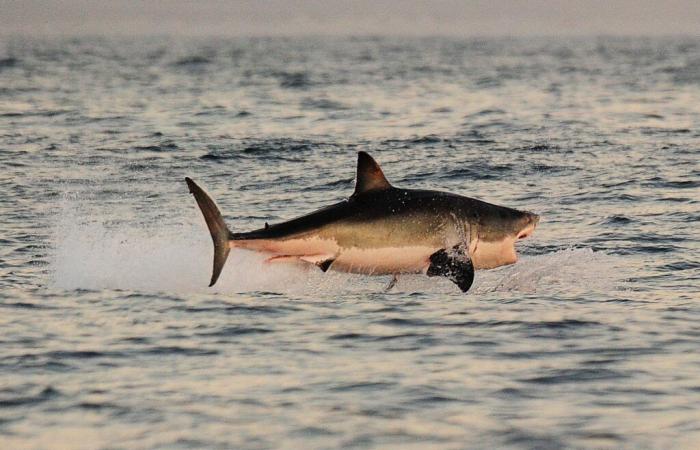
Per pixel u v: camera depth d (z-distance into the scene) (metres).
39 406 38.34
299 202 86.19
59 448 34.78
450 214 56.78
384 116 156.00
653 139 127.94
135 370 42.28
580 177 98.31
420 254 56.34
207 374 41.78
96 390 39.94
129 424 36.69
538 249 67.25
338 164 107.56
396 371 42.12
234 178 98.88
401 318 50.12
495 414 37.53
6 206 82.94
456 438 35.47
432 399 38.97
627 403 38.56
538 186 93.75
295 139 127.31
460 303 53.22
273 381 40.97
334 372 42.03
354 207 55.75
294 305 52.75
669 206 82.31
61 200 86.12
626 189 90.81
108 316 50.38
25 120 149.00
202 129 138.88
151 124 144.88
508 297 54.53
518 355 44.19
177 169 104.44
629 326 48.31
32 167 104.62
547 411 37.81
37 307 51.94
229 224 76.88
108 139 127.38
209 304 52.75
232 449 34.66
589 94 198.88
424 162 108.56
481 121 149.88
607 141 125.94
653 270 60.62
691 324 48.56
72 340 46.31
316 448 34.72
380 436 35.66
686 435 35.62
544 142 124.81
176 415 37.44
